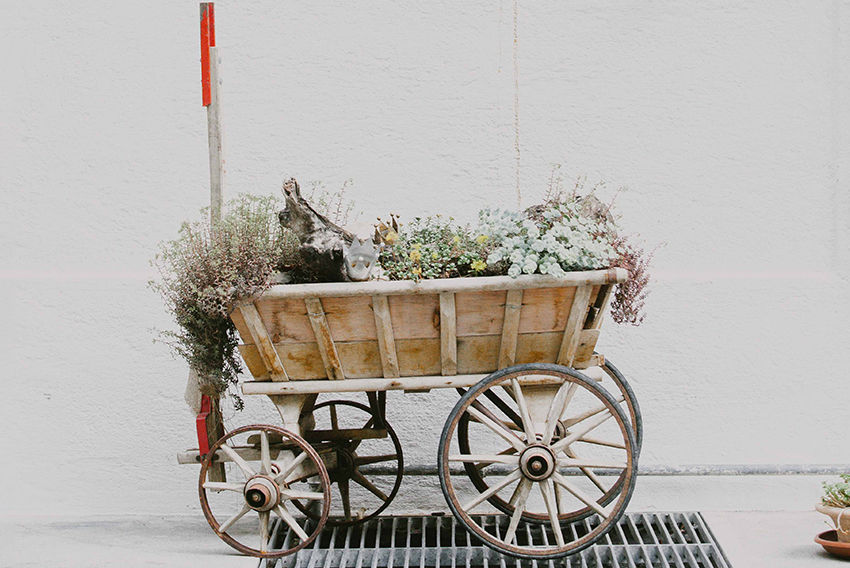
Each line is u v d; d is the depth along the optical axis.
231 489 3.47
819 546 3.74
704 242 4.58
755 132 4.58
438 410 4.54
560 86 4.61
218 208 3.82
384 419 4.05
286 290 3.26
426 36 4.63
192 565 3.55
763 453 4.49
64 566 3.55
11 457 4.57
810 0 4.59
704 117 4.59
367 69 4.63
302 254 3.26
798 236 4.59
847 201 4.55
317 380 3.48
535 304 3.30
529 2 4.62
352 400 4.46
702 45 4.60
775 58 4.59
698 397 4.51
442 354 3.39
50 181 4.66
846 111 4.57
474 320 3.33
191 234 3.55
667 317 4.52
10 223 4.66
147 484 4.57
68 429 4.58
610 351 4.53
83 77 4.66
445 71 4.63
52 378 4.59
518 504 3.37
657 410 4.52
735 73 4.59
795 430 4.49
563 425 3.92
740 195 4.58
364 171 4.63
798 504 4.46
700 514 4.18
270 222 3.64
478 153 4.61
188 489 4.57
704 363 4.52
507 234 3.39
